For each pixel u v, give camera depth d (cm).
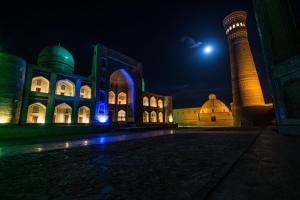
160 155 596
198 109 5122
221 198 246
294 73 1160
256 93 3206
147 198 257
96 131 2098
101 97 2698
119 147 818
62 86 2416
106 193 283
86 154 646
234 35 3612
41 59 2584
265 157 506
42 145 947
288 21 1341
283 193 256
